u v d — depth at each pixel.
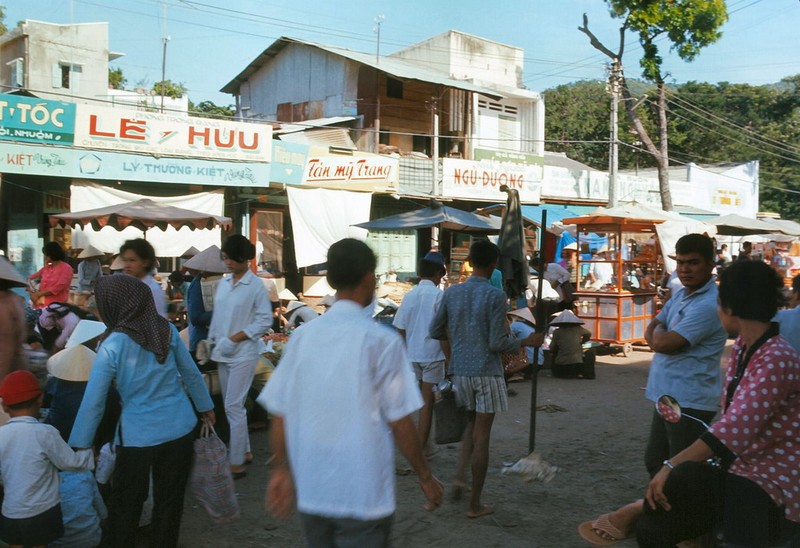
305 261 17.23
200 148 15.56
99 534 4.27
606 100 42.72
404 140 22.42
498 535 4.86
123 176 14.70
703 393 4.16
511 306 12.40
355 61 21.33
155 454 3.90
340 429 2.64
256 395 7.32
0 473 3.84
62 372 4.59
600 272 13.73
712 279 4.25
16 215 14.51
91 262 11.91
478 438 5.14
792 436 2.83
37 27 26.31
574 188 25.98
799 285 5.39
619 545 4.68
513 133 25.23
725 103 44.69
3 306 4.44
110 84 36.69
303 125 20.97
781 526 2.81
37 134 13.66
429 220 11.73
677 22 23.47
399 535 4.84
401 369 2.75
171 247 15.05
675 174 32.84
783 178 43.88
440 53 25.14
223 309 5.81
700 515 3.08
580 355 10.76
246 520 5.05
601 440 7.32
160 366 3.98
